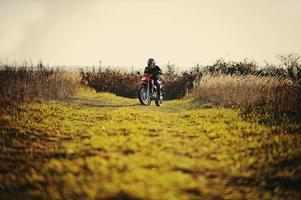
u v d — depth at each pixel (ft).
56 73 185.78
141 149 82.43
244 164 73.97
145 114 132.87
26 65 177.88
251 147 86.02
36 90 157.48
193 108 157.48
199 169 71.72
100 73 248.52
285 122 112.68
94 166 71.97
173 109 159.02
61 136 97.66
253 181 67.05
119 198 59.57
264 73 190.19
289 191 63.10
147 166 72.43
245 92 151.12
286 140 90.58
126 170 69.97
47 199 60.85
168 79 237.66
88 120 120.57
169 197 59.67
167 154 79.05
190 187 63.41
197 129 106.83
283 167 72.79
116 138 90.99
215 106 154.61
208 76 192.85
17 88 152.15
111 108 152.25
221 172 70.49
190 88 225.97
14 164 76.28
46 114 125.29
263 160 76.28
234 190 63.52
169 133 100.73
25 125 107.86
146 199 59.21
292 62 167.84
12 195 62.54
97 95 203.51
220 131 101.96
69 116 125.49
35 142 91.81
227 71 220.64
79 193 61.93
